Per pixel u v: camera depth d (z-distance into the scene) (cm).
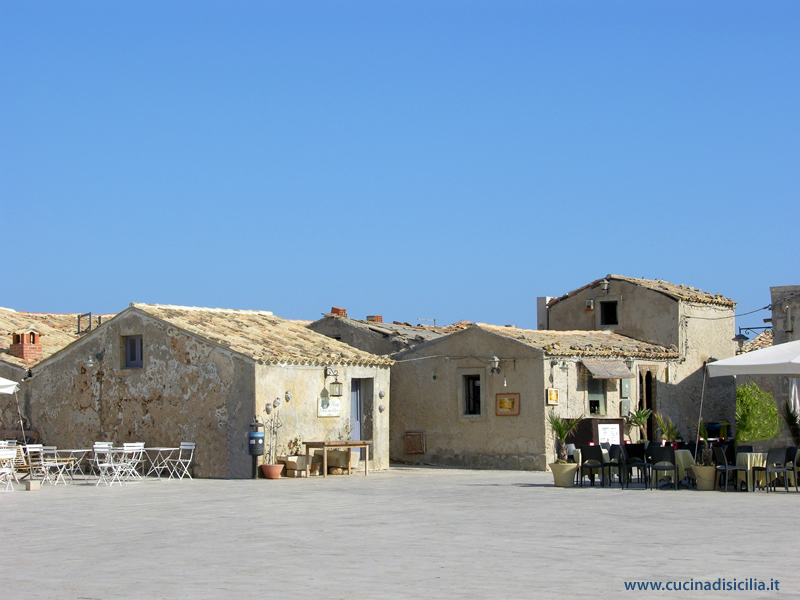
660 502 1538
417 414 2791
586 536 1124
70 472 2217
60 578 877
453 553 998
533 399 2553
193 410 2253
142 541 1122
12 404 2564
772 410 2692
